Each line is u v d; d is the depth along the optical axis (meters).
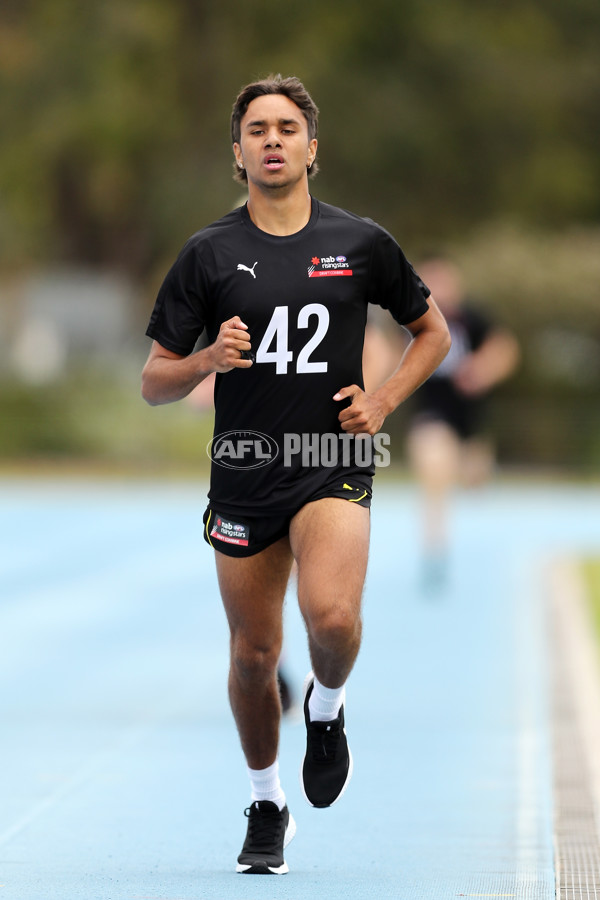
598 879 15.01
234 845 16.67
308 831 17.33
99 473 96.25
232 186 144.25
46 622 37.19
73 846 16.56
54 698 26.56
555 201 145.62
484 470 43.66
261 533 15.05
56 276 162.88
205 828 17.44
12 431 100.44
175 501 80.38
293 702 24.20
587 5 153.75
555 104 146.38
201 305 15.11
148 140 147.38
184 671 29.66
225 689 27.48
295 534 14.87
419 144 141.00
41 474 95.12
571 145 148.62
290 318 14.79
